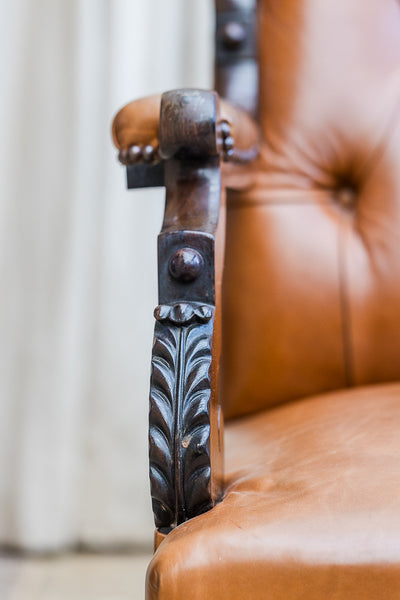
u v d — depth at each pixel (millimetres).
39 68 2133
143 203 2107
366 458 777
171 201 853
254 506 729
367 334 1106
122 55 2061
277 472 800
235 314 1120
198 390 769
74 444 2104
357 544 676
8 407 2105
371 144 1159
